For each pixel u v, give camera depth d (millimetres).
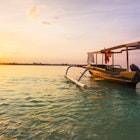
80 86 17969
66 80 24672
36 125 7215
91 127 7090
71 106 10352
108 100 12016
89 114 8789
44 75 34938
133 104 10922
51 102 11320
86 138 6105
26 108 9773
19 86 18766
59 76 32156
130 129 6938
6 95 13578
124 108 9984
